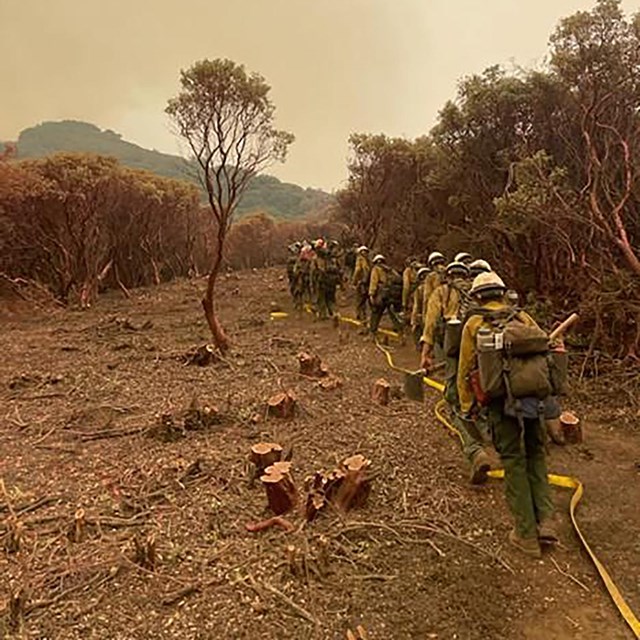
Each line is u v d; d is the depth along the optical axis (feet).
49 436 20.51
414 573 11.66
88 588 11.22
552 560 12.21
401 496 14.92
